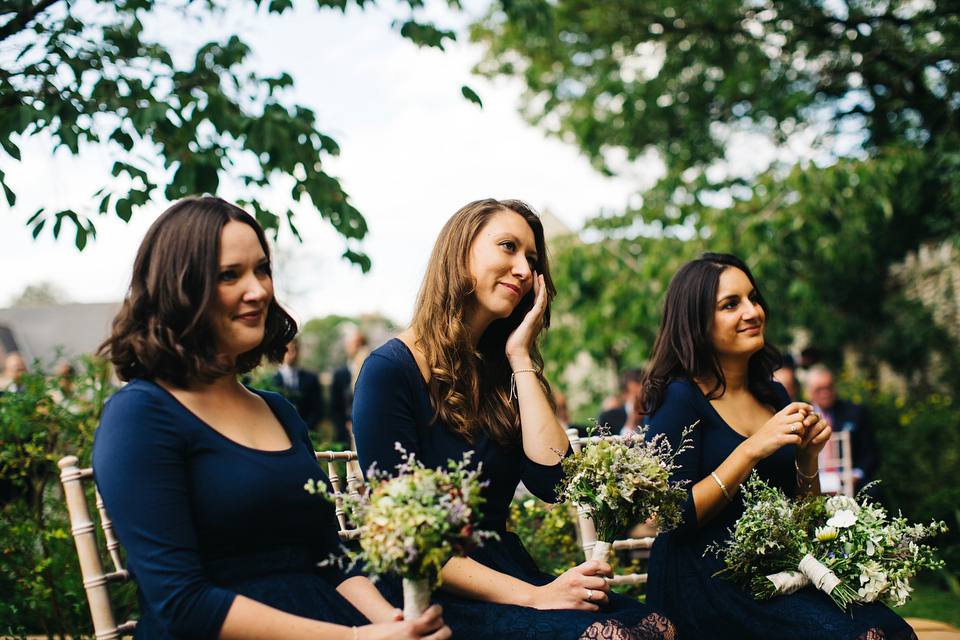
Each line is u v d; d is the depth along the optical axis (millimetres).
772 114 12172
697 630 2371
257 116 3898
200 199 1797
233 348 1798
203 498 1685
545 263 2422
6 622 2814
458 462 2160
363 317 13484
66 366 3975
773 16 11516
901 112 11328
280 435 1925
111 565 3119
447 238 2277
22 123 3119
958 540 5684
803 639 2162
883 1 10969
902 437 7176
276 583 1724
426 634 1598
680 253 9125
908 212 10156
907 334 11289
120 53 3771
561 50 13453
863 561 2201
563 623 1812
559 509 3650
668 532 2492
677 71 12812
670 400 2604
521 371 2242
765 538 2264
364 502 1677
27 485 3301
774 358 2781
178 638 1578
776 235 8828
